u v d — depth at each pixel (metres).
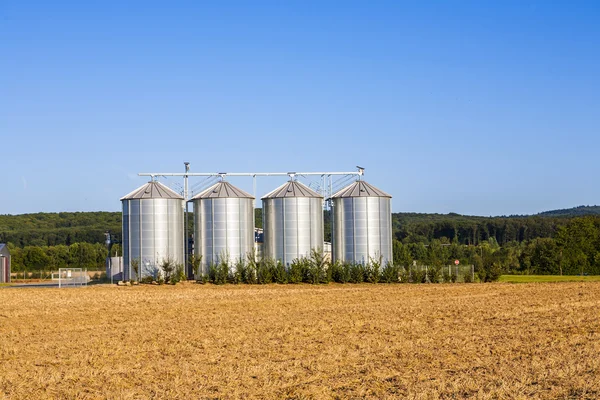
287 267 83.25
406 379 24.64
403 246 165.12
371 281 82.81
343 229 85.06
